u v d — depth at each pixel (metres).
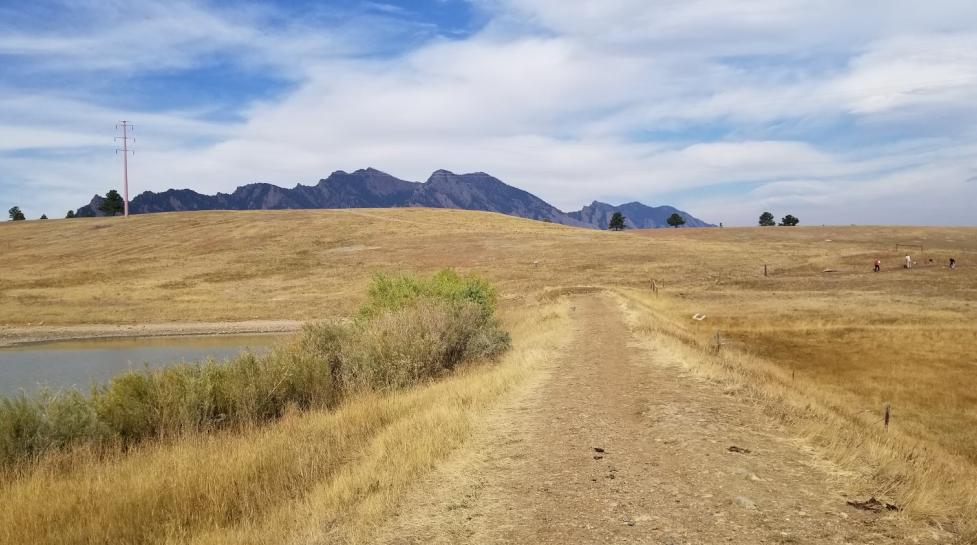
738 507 5.22
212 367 11.24
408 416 8.73
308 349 13.88
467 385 11.41
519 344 20.47
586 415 9.12
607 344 18.84
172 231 97.19
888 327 31.28
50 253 84.44
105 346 37.28
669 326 25.77
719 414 9.01
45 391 9.38
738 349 25.88
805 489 5.69
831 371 23.17
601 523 4.91
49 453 7.65
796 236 96.19
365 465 6.29
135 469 6.76
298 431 8.35
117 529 4.93
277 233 92.38
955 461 9.89
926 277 48.53
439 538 4.67
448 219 109.94
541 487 5.86
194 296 57.72
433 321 16.61
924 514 5.00
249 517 5.21
